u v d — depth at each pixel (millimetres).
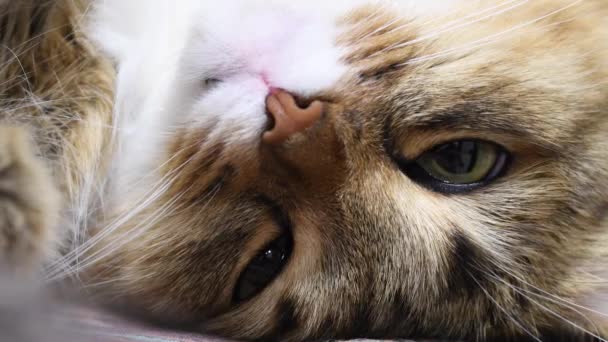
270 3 428
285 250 434
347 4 430
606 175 433
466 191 431
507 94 428
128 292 437
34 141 421
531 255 431
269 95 421
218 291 436
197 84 428
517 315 431
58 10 429
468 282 430
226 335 438
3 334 386
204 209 430
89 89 432
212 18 429
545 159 430
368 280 429
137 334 410
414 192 429
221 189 428
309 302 431
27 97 426
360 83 424
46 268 409
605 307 434
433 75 427
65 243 426
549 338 434
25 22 427
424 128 427
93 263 428
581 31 439
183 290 437
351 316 432
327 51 425
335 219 427
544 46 434
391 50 427
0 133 399
